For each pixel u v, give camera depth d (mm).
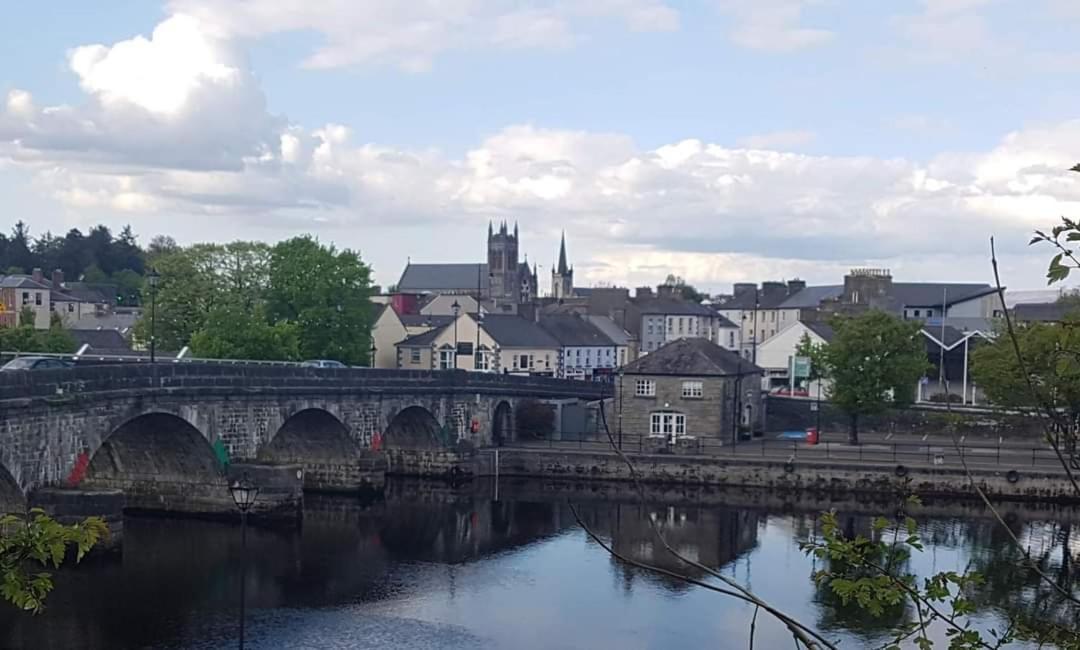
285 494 49781
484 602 37375
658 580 40750
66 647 30688
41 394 36625
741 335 156750
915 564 41625
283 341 78250
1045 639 10766
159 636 32062
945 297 114562
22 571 10094
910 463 61562
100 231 191000
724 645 32531
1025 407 57156
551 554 45375
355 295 88000
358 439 60094
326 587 38844
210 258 87312
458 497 60469
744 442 74312
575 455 67375
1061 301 64688
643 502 9211
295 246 86812
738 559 44281
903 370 69688
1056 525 51531
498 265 197000
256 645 31484
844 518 53031
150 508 50969
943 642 31141
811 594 38344
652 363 72625
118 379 41156
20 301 128000
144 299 104938
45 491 36969
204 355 74938
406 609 36188
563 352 114062
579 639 33156
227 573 40250
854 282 119500
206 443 47781
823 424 82312
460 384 69812
